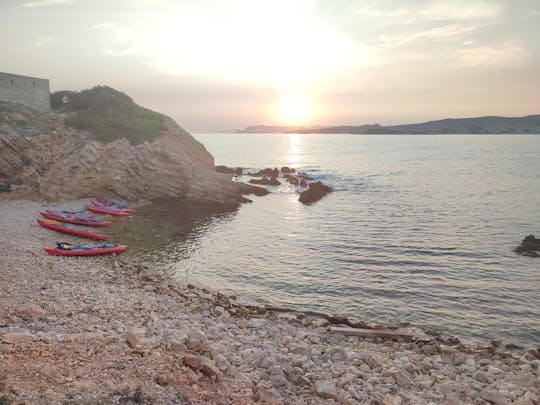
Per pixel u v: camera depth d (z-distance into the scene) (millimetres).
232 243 39594
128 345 13859
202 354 14391
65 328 15992
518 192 67562
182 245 38438
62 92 70250
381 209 55625
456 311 25438
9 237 34500
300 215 52375
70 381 10531
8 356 11391
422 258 35250
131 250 36031
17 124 54781
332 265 33562
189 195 58094
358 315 24844
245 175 94750
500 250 37312
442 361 17969
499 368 17359
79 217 42781
